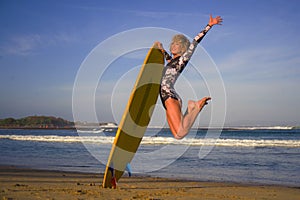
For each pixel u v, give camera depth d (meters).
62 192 5.95
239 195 6.48
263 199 6.11
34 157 15.63
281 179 9.34
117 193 6.01
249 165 12.68
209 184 8.16
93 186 6.93
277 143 23.75
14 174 9.16
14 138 34.81
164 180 8.84
